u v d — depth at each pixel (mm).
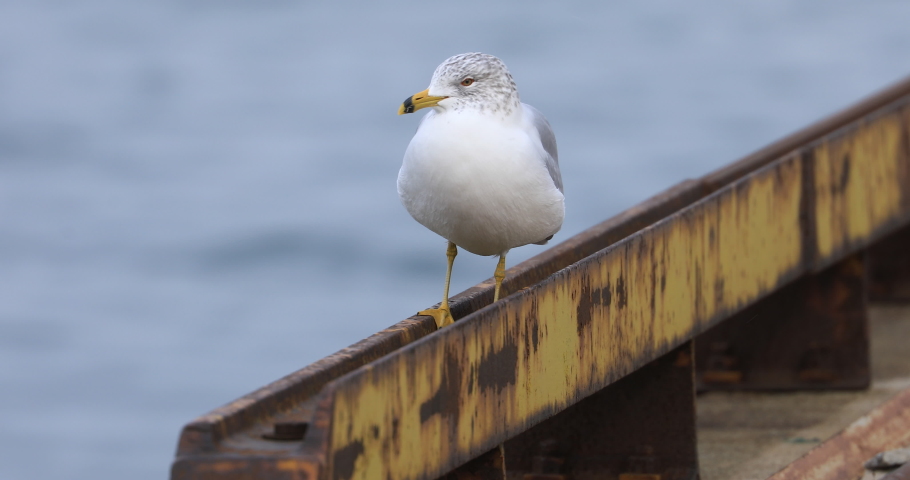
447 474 7113
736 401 11742
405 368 6012
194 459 5484
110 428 27125
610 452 9102
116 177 51906
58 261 40656
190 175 51906
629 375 9062
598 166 47625
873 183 11906
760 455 9992
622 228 10219
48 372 30312
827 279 11828
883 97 14539
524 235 8406
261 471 5422
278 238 42000
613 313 7945
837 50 71938
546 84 64625
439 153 7969
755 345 12016
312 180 50438
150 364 30859
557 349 7371
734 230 9500
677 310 8688
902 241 15391
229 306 36094
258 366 30781
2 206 46938
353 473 5645
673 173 46844
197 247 41969
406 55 76562
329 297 37156
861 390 11828
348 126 60031
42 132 60125
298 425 5809
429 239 41438
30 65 78438
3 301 36000
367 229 43375
